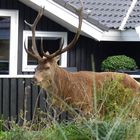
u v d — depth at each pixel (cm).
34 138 661
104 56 1694
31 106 1492
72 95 1145
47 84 1168
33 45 1227
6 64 1619
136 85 1130
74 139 639
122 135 604
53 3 1573
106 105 873
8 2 1614
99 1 1781
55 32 1638
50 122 743
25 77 1517
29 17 1625
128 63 1614
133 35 1652
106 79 1077
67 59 1655
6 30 1619
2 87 1511
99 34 1599
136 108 820
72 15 1579
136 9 1758
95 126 610
